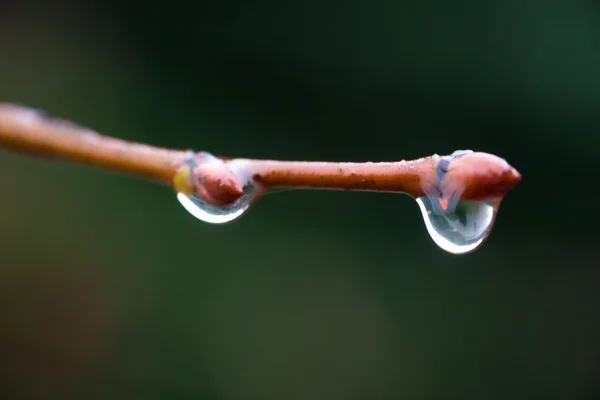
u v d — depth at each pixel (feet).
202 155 0.36
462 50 0.66
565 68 0.64
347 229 0.67
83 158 0.36
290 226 0.67
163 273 0.65
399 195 0.67
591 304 0.64
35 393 0.65
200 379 0.64
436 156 0.35
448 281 0.66
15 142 0.36
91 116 0.68
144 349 0.64
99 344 0.65
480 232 0.35
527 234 0.66
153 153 0.36
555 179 0.65
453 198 0.35
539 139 0.65
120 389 0.64
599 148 0.64
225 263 0.66
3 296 0.65
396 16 0.68
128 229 0.66
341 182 0.35
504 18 0.65
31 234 0.66
